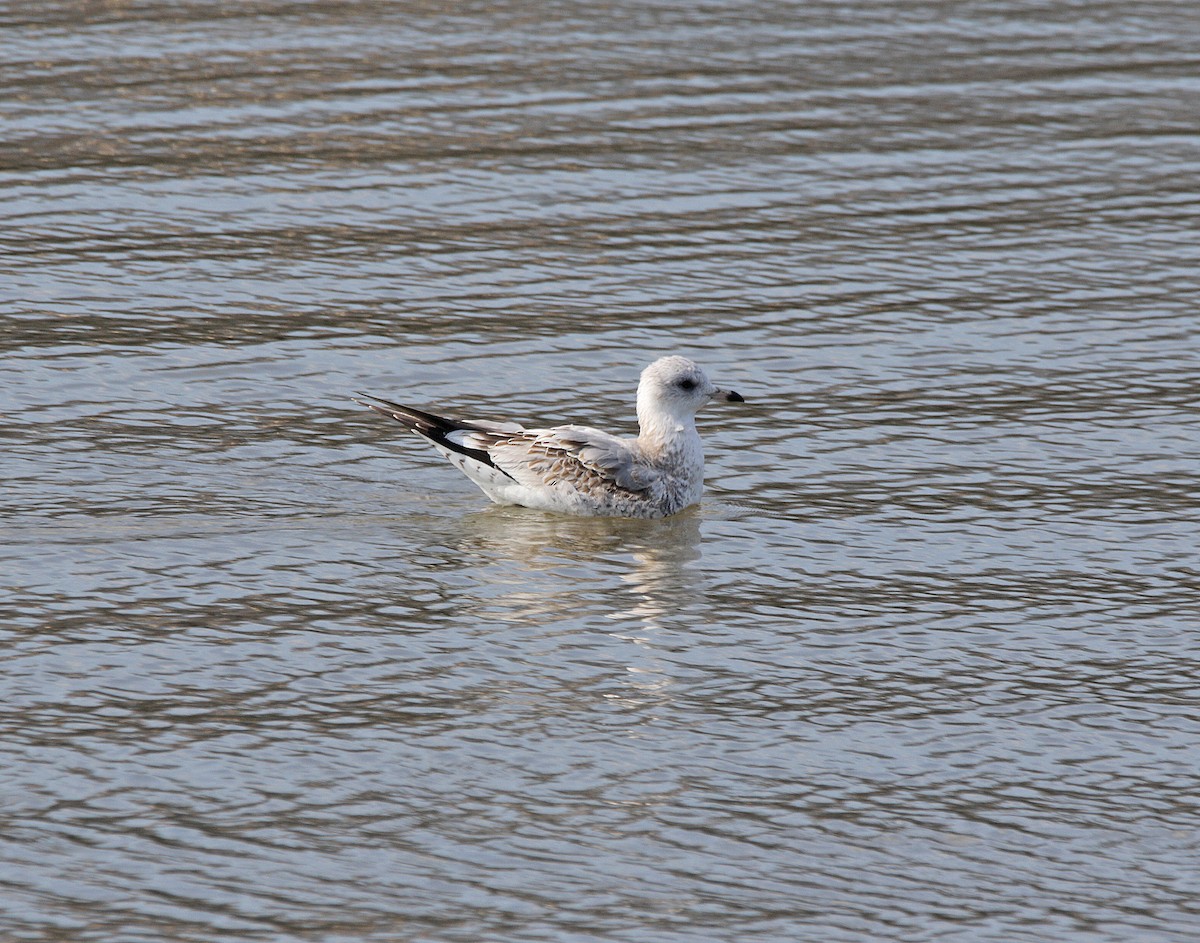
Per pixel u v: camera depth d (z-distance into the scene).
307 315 21.52
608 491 16.86
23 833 11.46
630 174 26.19
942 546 16.34
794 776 12.45
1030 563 15.98
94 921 10.63
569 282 22.73
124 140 26.62
